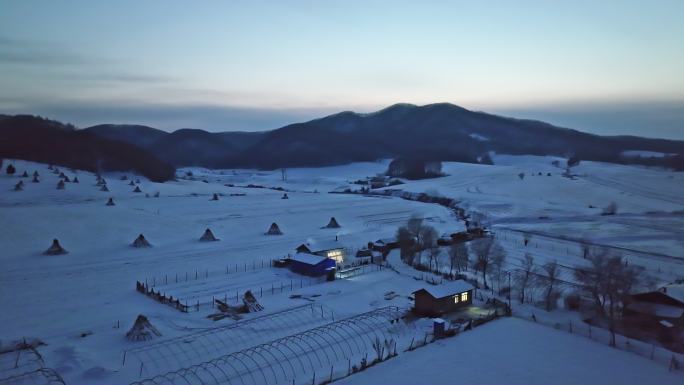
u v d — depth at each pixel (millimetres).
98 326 46250
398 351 42500
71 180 153500
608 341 45875
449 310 52719
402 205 146875
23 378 34531
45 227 86875
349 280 64062
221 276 65500
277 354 39594
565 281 66188
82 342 42188
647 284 61594
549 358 41469
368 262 74688
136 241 80375
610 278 52625
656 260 81000
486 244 75688
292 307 52469
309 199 157000
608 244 93750
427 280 65125
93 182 153750
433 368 39281
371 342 43875
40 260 69500
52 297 54688
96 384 34438
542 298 59469
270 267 70688
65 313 49719
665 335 47812
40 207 102812
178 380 35062
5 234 80625
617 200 158000
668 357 42500
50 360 38156
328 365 39156
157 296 55188
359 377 37531
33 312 49750
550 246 91688
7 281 59812
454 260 73188
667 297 50688
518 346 43938
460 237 94250
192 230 95562
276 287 60469
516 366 39812
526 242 92375
